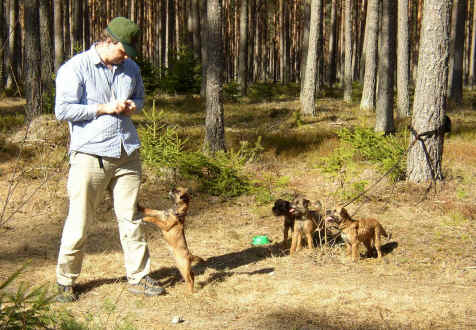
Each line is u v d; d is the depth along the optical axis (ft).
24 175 31.09
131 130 14.69
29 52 43.50
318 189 31.42
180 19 141.08
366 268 18.15
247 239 22.25
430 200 27.45
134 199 15.03
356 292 15.39
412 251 19.95
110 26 13.97
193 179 30.99
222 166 30.68
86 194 14.26
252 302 14.80
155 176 32.27
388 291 15.55
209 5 36.94
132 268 15.28
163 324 13.07
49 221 23.73
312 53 64.85
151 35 134.82
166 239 15.24
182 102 73.87
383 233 19.54
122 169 14.74
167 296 15.19
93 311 13.84
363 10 139.03
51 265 17.84
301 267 18.33
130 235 15.08
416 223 23.98
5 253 19.15
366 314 13.76
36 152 35.24
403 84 64.54
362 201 27.76
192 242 21.65
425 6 28.63
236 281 16.62
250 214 26.66
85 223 14.43
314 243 21.59
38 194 27.91
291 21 157.79
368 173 31.91
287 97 92.68
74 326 11.71
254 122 60.18
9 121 47.39
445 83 29.12
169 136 32.24
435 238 21.61
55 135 37.96
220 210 27.35
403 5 63.26
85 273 17.11
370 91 74.13
